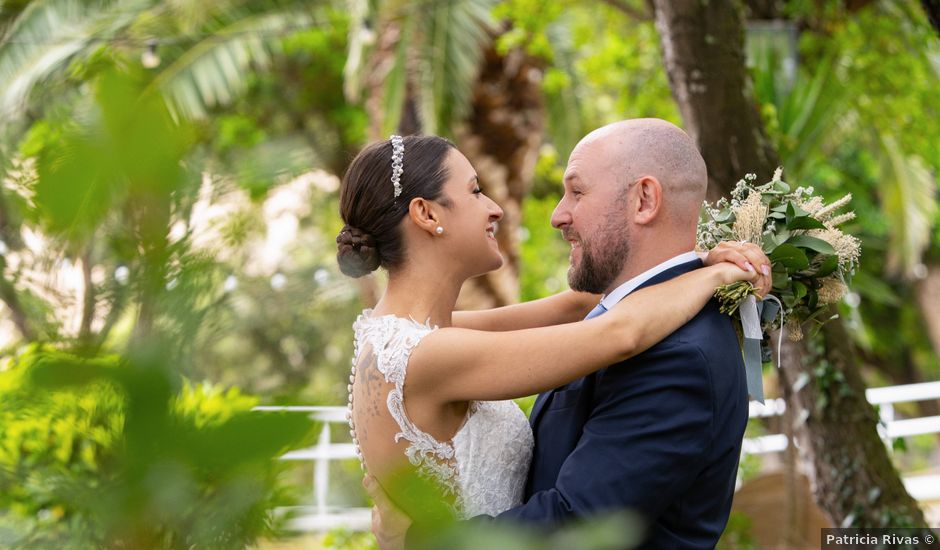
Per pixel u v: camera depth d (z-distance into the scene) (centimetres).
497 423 197
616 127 200
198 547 43
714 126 354
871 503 395
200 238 43
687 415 175
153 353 42
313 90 1230
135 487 42
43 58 704
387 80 743
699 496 183
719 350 182
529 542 50
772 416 693
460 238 193
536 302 238
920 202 932
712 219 214
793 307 208
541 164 976
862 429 396
